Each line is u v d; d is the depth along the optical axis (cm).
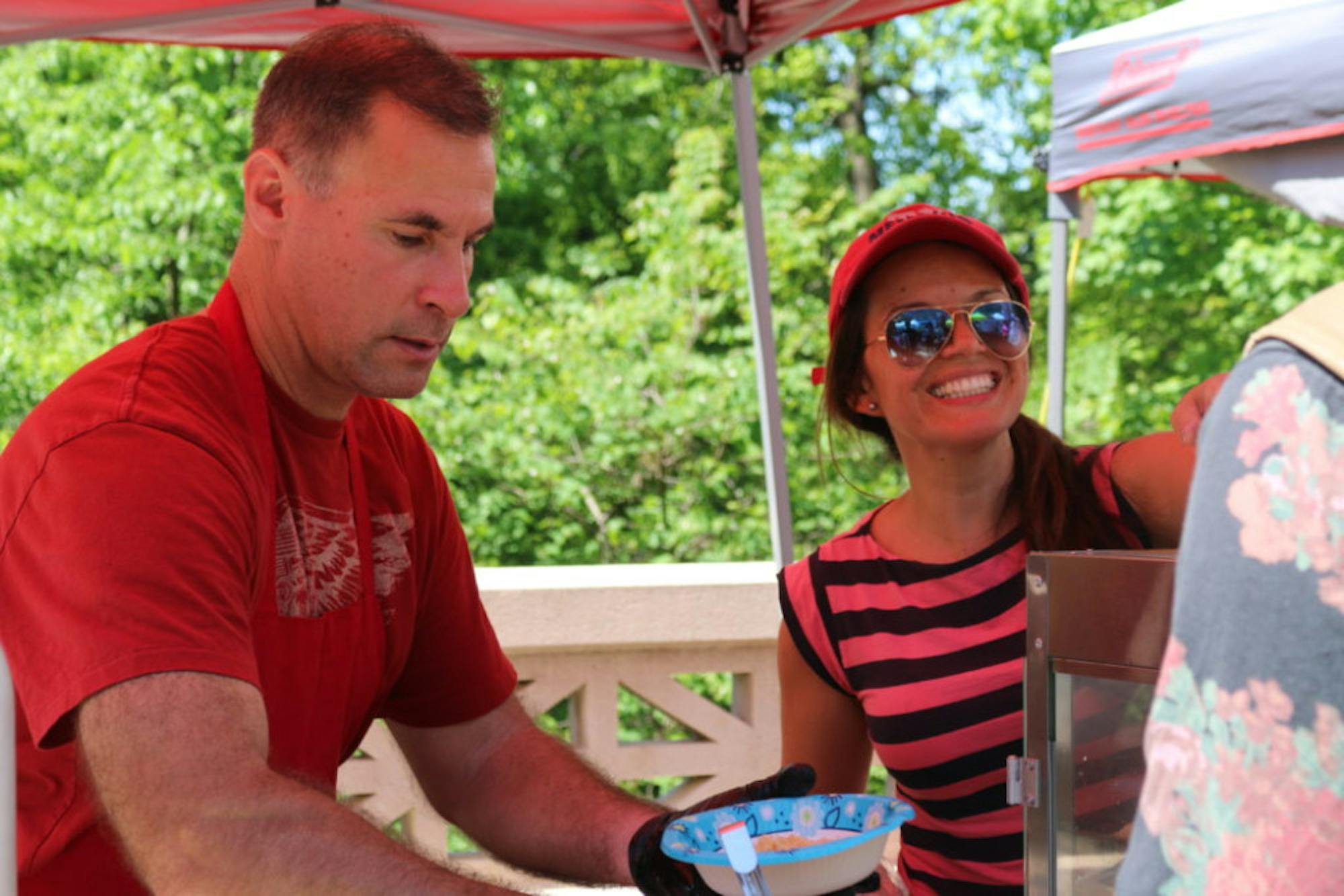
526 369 1054
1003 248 195
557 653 339
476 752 190
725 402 1038
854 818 136
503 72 1195
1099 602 122
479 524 1012
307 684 161
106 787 127
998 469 191
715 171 1190
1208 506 90
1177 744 89
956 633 186
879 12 334
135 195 1062
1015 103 1276
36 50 1101
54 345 1054
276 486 158
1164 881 89
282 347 156
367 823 133
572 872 177
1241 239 1095
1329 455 85
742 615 343
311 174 148
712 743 347
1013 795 130
